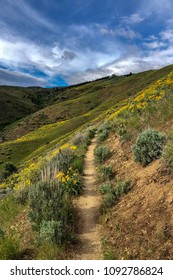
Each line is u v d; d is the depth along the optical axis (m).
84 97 152.62
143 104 14.39
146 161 7.88
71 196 8.58
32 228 6.60
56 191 7.91
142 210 5.93
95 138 21.80
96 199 8.28
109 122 20.59
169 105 11.00
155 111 11.65
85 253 5.64
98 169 10.87
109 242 5.69
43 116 128.50
